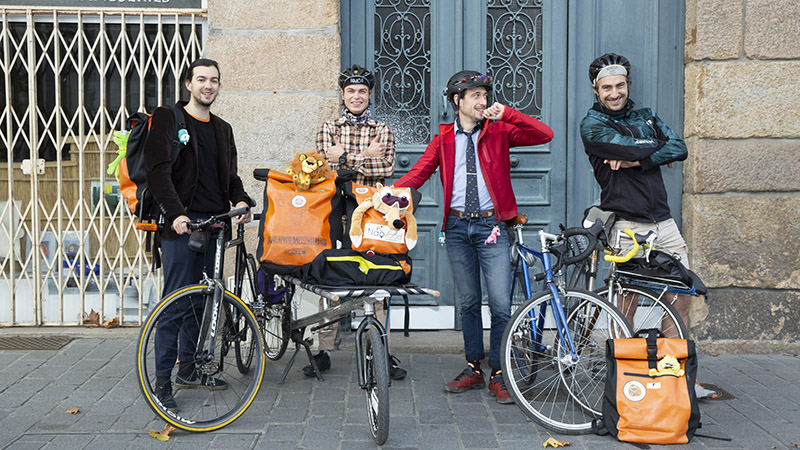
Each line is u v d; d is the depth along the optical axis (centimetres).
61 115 563
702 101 521
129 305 574
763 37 515
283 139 541
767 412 401
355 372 475
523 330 402
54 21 553
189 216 413
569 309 402
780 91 518
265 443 353
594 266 439
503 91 563
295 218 380
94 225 569
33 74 557
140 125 399
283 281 460
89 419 382
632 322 427
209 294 382
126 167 401
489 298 423
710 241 524
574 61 555
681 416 352
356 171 464
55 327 570
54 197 568
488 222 421
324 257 363
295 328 437
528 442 359
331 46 535
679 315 407
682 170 546
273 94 539
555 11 555
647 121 424
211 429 366
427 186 564
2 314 573
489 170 421
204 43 563
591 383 398
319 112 538
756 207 523
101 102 559
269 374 468
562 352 390
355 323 561
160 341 387
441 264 567
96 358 493
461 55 559
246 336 409
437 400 421
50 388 432
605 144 411
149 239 422
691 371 363
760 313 527
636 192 420
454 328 568
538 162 562
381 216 384
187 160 402
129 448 345
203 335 380
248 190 543
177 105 407
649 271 407
